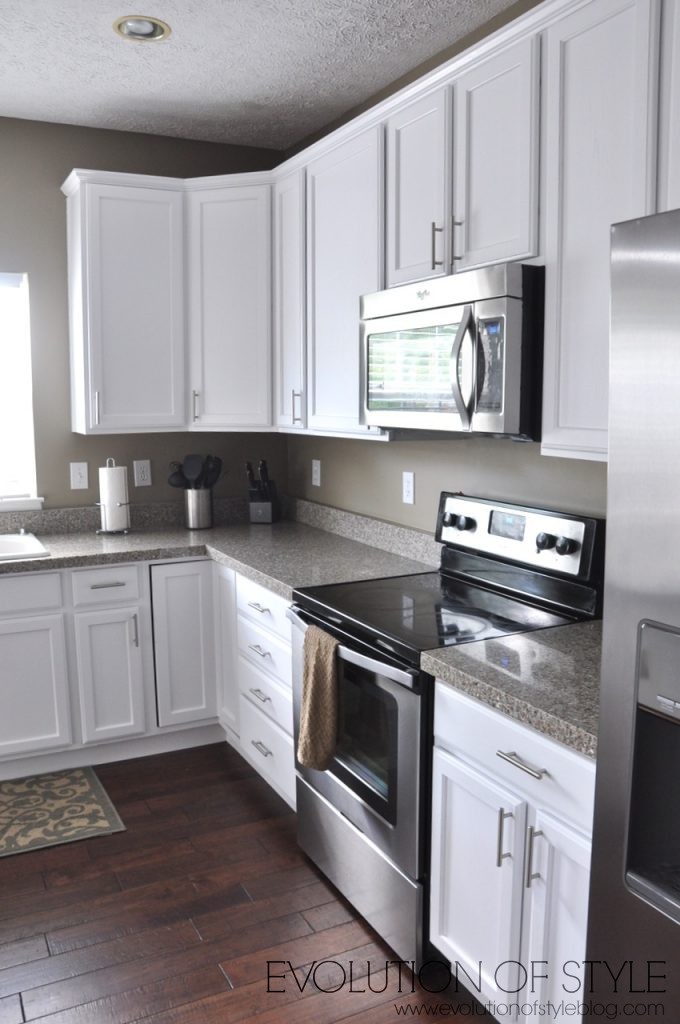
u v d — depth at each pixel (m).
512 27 1.91
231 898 2.35
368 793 2.12
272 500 3.80
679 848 1.20
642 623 1.19
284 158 3.83
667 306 1.10
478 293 1.98
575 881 1.50
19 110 3.24
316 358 2.95
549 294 1.87
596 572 2.12
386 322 2.37
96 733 3.16
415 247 2.34
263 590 2.79
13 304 3.49
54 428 3.53
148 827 2.75
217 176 3.26
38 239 3.41
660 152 1.58
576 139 1.78
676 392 1.10
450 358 2.07
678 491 1.11
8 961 2.09
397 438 2.57
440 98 2.19
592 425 1.78
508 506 2.41
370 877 2.16
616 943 1.30
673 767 1.19
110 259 3.24
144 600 3.18
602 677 1.27
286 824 2.77
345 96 3.12
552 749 1.53
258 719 2.94
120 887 2.41
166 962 2.09
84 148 3.45
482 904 1.76
